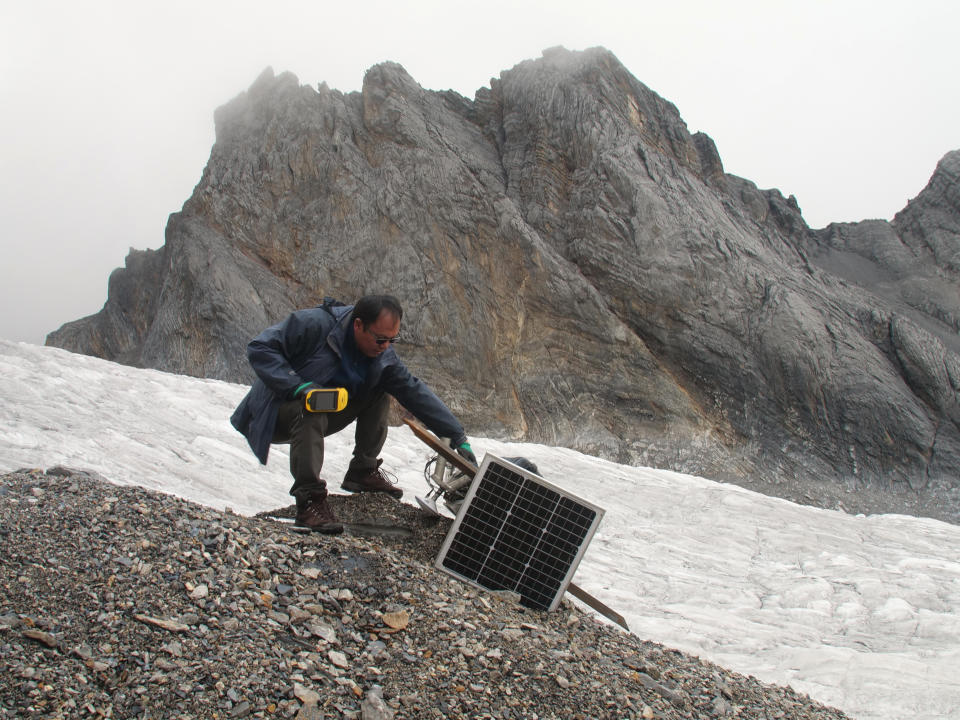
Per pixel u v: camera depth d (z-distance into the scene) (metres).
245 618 3.26
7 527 3.47
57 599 3.08
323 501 4.43
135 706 2.68
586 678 3.54
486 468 4.45
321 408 4.30
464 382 26.55
